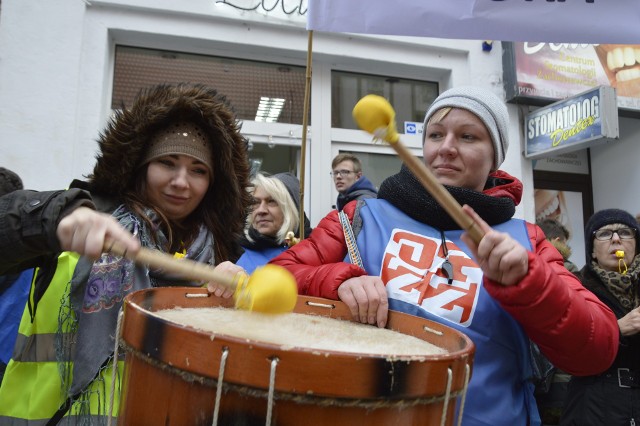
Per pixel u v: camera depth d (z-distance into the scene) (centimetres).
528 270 84
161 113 116
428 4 172
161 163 120
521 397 104
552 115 412
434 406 60
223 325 80
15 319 178
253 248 234
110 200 120
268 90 399
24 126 317
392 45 412
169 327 58
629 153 511
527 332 97
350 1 170
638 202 501
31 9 325
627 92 459
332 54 397
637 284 198
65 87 326
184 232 132
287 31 386
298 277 113
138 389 61
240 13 371
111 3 345
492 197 111
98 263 106
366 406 55
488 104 115
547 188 535
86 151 330
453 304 102
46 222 82
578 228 538
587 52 446
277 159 397
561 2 176
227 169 131
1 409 106
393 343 84
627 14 177
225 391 54
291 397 54
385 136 68
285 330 85
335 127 413
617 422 180
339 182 342
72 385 100
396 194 119
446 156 114
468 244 85
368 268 112
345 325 97
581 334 89
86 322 103
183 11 359
